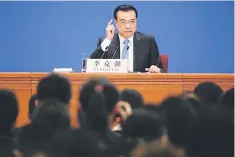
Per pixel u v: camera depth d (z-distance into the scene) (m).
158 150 4.62
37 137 6.78
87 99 7.26
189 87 12.46
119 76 12.36
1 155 7.03
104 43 14.62
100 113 6.98
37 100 8.08
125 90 8.30
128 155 6.13
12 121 7.54
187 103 6.88
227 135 5.49
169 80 12.41
